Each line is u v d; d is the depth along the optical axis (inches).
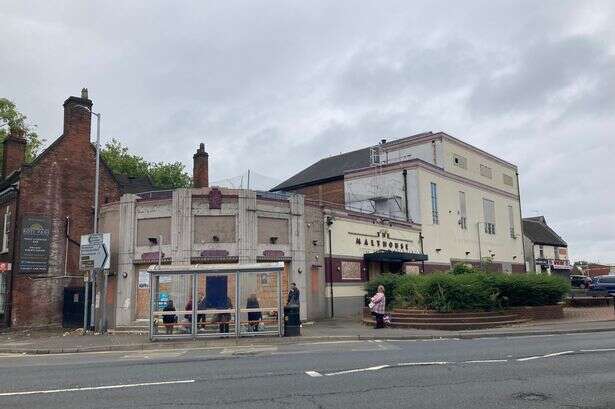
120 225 935.0
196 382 386.9
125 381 400.2
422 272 1378.0
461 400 309.9
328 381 376.5
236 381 386.6
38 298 1040.2
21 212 1048.2
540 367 417.7
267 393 341.4
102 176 1175.6
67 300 1027.9
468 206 1694.1
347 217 1114.1
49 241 1067.9
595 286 1641.2
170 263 884.0
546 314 883.4
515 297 902.4
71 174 1124.5
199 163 1277.1
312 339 692.1
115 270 925.2
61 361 557.9
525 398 312.3
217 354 572.7
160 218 910.4
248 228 911.0
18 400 338.6
